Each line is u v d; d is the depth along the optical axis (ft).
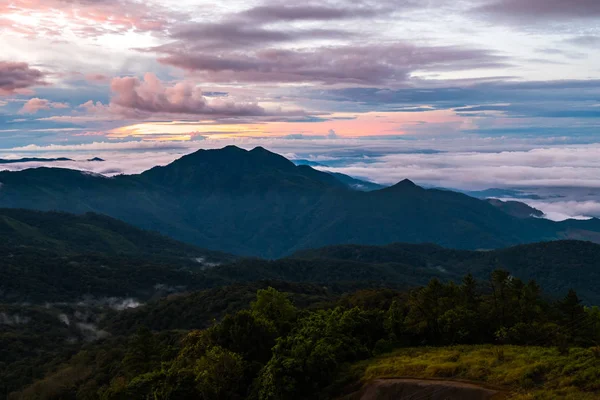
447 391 143.43
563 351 158.30
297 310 258.16
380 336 219.41
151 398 190.08
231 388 185.47
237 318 213.05
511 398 130.82
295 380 171.63
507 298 221.05
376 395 155.53
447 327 212.84
